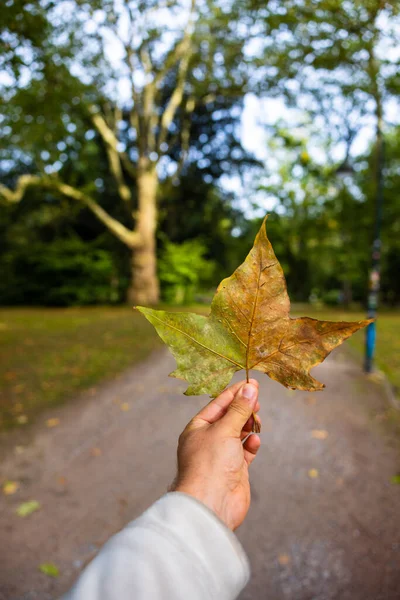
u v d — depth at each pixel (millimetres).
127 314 18984
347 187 22922
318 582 2766
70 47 12266
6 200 19922
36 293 24297
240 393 745
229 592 527
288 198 29422
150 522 548
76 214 25641
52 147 17828
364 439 4902
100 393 6766
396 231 22500
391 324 16922
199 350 762
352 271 31359
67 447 4715
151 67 20859
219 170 25812
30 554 3010
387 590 2678
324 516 3426
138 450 4641
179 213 26750
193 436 749
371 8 7586
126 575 485
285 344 753
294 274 34969
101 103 19453
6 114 13477
